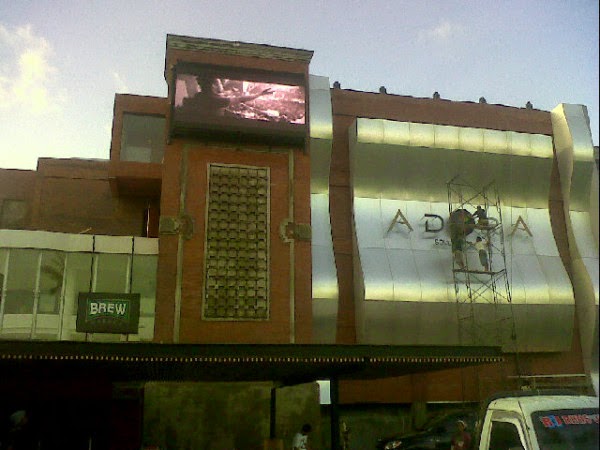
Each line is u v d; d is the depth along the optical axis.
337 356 16.36
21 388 19.70
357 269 28.02
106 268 23.88
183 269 24.27
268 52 28.30
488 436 7.03
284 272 25.31
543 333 29.38
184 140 26.05
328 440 25.45
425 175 30.27
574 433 6.28
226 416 23.72
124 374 19.25
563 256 31.36
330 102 29.39
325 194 29.11
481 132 30.75
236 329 24.06
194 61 27.22
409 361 16.86
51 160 30.28
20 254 22.75
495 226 29.39
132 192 29.25
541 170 31.53
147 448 19.77
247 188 26.08
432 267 28.52
